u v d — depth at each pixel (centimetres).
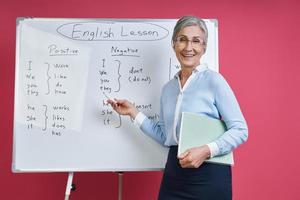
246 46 194
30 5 191
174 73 164
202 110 129
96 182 192
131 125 163
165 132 147
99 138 161
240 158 193
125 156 161
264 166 192
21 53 161
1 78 189
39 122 160
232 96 127
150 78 165
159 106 164
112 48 164
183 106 132
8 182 189
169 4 194
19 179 190
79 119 161
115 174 193
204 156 118
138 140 162
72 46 163
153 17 193
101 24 165
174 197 132
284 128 193
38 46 162
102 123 162
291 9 194
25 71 161
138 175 193
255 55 194
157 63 165
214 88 128
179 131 130
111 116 162
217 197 125
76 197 191
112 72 164
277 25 194
